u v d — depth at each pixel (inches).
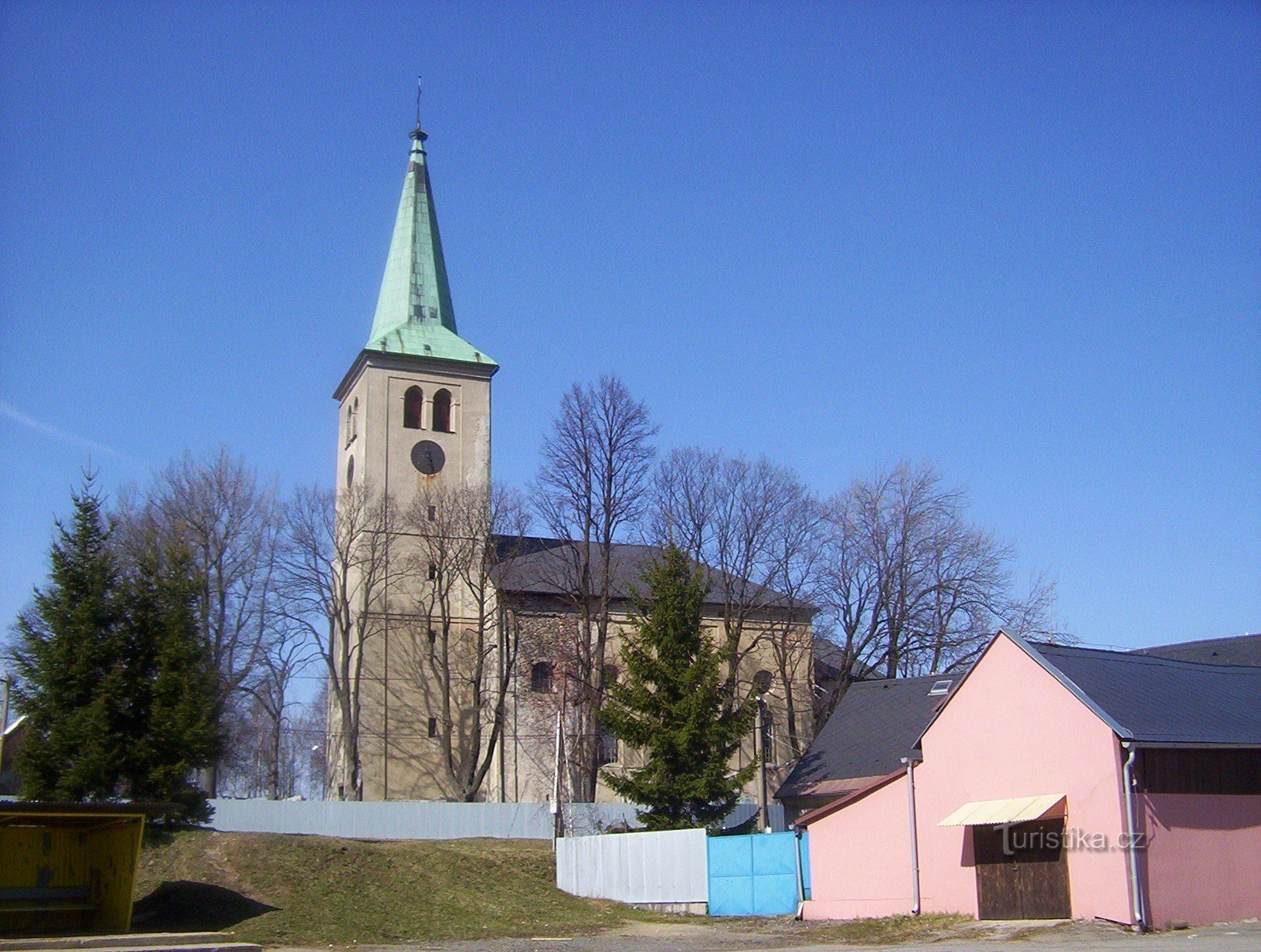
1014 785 1195.9
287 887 1492.4
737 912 1481.3
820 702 2603.3
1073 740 1144.8
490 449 2965.1
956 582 2476.6
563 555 2593.5
